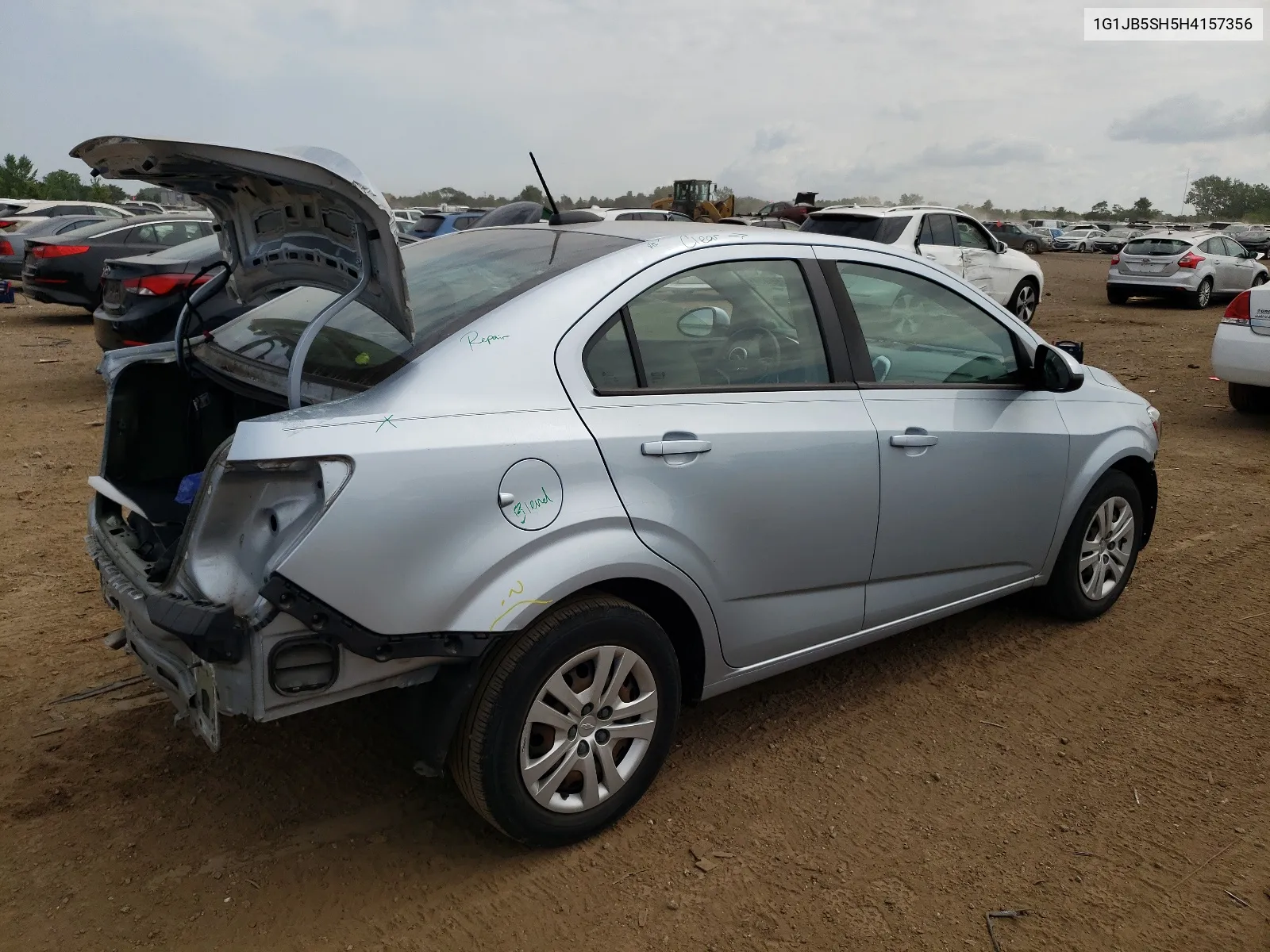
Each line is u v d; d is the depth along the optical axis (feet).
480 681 8.50
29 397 29.78
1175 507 20.51
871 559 11.27
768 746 11.32
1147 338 45.70
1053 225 184.44
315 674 7.83
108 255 44.86
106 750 10.78
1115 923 8.60
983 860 9.41
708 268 10.16
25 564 16.14
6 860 9.00
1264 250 142.00
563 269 9.53
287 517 7.60
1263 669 13.37
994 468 12.32
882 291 11.74
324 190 7.58
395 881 8.91
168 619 7.61
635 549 8.98
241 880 8.86
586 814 9.29
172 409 11.19
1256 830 9.91
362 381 8.46
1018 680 13.00
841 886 9.00
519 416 8.47
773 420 10.12
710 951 8.20
